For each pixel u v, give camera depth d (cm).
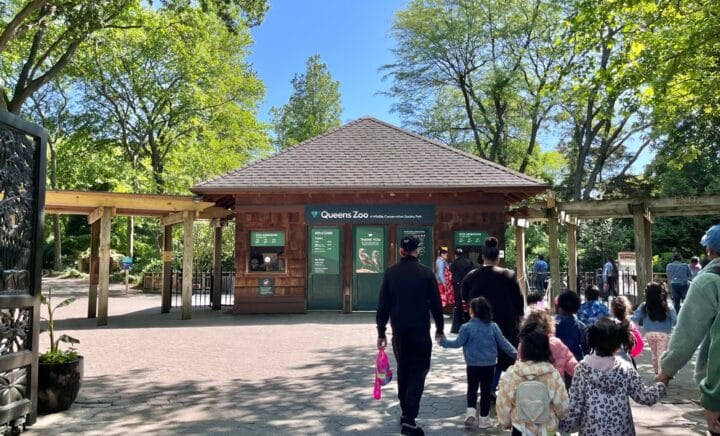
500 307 571
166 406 600
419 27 3033
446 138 3506
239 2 1573
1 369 479
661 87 1008
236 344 1014
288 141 4809
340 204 1516
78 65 2723
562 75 1080
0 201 490
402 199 1521
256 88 3434
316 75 4784
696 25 1010
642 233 1410
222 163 3275
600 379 340
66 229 4312
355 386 690
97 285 1530
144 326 1282
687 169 2823
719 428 273
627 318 578
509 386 374
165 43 2800
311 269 1532
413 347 498
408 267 517
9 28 1288
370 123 1833
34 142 555
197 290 2456
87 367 811
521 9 2891
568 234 1656
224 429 519
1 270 489
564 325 526
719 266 287
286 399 629
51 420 550
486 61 3081
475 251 1505
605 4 980
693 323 278
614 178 3475
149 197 1364
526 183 1471
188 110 3138
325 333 1147
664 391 304
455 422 541
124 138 3098
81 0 1584
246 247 1512
